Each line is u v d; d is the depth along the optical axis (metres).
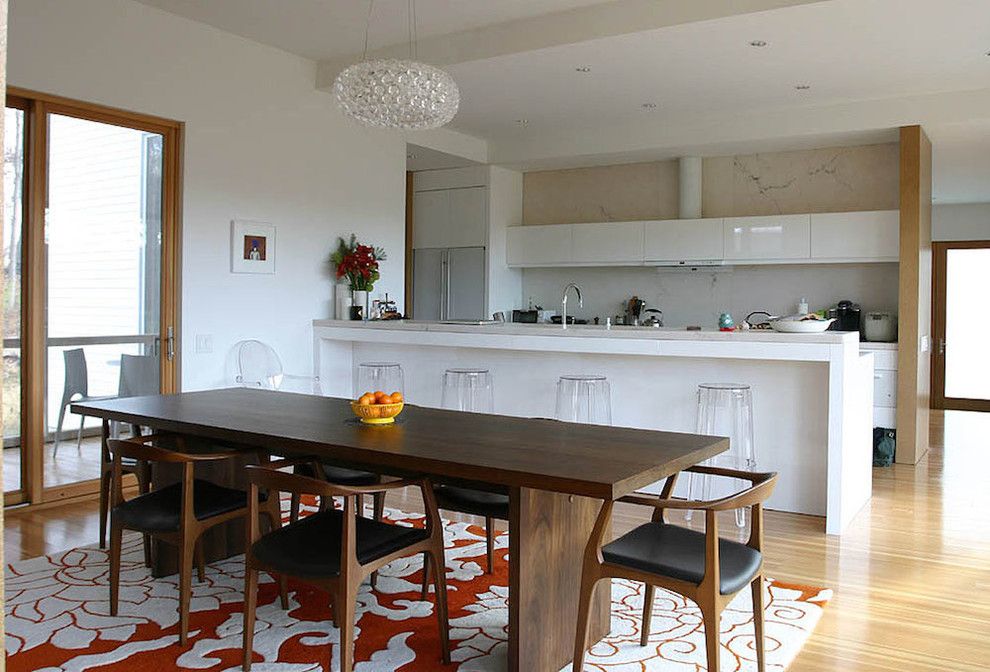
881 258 7.07
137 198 5.39
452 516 4.88
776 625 3.26
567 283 9.04
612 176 8.67
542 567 2.79
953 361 10.84
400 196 7.41
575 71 5.88
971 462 6.88
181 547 3.01
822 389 4.86
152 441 3.68
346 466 3.44
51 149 4.90
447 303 8.94
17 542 4.24
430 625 3.21
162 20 5.37
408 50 5.98
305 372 6.54
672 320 8.51
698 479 5.08
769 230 7.55
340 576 2.55
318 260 6.61
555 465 2.64
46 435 4.95
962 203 10.72
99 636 3.05
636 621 3.33
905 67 5.74
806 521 4.82
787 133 7.06
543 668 2.80
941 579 3.84
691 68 5.79
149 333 5.50
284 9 5.30
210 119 5.71
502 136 8.27
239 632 3.11
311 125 6.49
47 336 4.92
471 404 5.44
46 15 4.73
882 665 2.90
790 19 4.77
